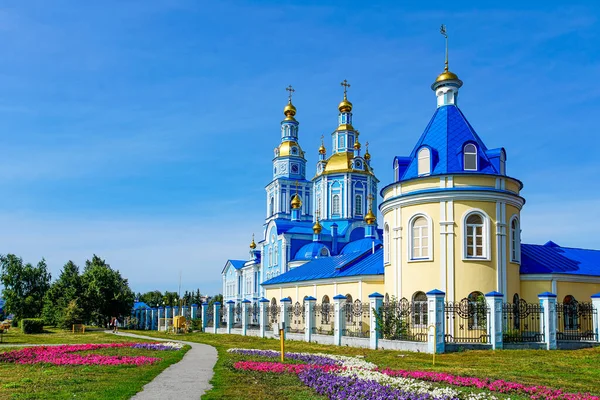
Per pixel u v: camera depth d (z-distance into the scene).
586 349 27.00
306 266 54.12
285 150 81.06
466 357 25.12
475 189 31.66
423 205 32.53
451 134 34.03
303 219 79.00
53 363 22.59
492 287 31.33
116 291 68.62
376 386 16.23
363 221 68.25
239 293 88.94
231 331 48.66
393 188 34.69
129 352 27.89
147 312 74.62
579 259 37.09
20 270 78.62
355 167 70.44
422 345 27.47
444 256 31.53
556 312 28.88
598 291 34.94
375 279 39.72
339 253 65.25
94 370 20.36
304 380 17.80
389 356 26.23
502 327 28.11
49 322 66.81
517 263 33.25
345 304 33.97
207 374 19.39
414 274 32.47
